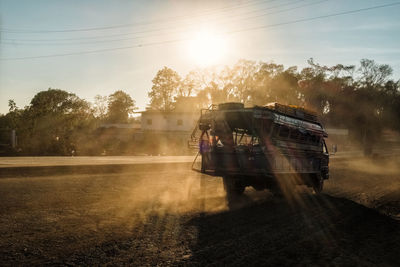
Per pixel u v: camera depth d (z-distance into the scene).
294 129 11.19
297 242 6.25
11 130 27.38
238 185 10.95
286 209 9.35
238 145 10.35
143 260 5.07
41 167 12.79
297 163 11.52
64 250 5.38
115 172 14.76
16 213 7.52
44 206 8.30
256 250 5.70
